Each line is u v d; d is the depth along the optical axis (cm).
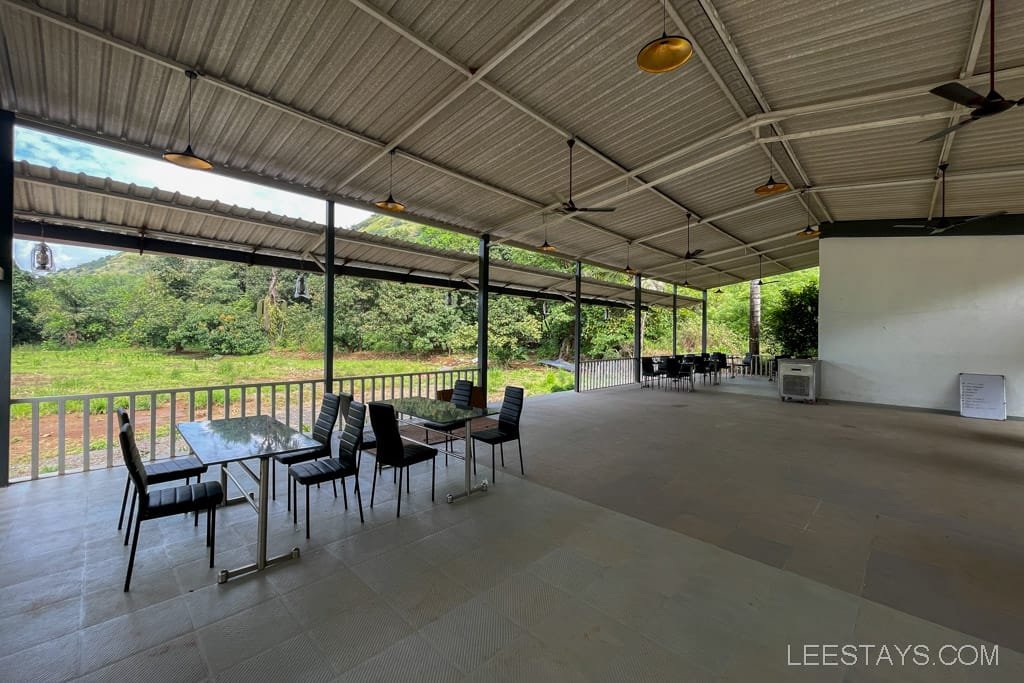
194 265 1370
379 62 347
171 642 175
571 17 325
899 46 363
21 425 853
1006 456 466
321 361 1442
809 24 344
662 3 318
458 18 311
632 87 411
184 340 1311
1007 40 344
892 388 777
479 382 734
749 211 777
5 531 268
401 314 1575
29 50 298
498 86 390
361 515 294
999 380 689
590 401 841
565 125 462
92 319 1227
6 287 341
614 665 166
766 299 2025
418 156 490
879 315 790
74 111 359
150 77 332
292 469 292
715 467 421
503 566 237
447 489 355
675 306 1349
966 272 725
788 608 202
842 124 484
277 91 366
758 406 791
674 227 823
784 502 333
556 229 778
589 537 272
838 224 825
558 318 1822
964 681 158
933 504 330
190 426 299
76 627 183
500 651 173
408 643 177
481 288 737
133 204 437
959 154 541
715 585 221
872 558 249
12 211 343
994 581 227
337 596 209
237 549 252
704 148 530
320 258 630
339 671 161
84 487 344
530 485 367
